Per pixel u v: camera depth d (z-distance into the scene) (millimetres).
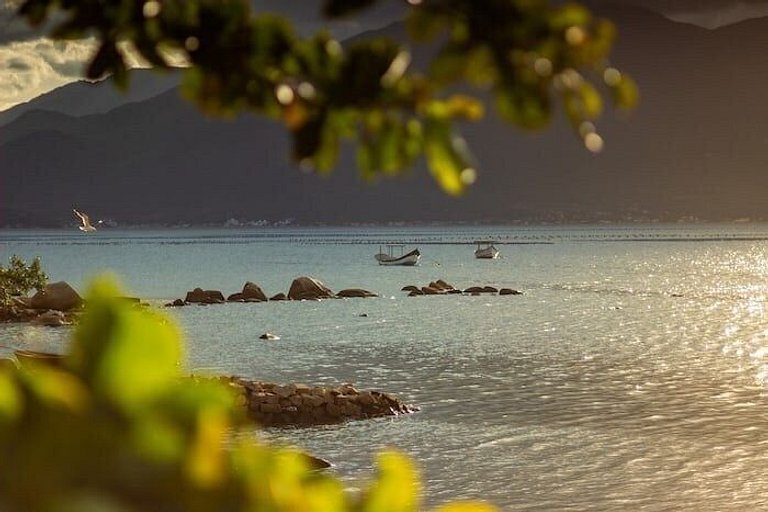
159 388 2039
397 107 2209
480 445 70438
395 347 129375
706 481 61531
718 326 155375
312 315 170875
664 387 97750
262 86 2307
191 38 2314
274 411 71562
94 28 2402
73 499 1884
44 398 1963
